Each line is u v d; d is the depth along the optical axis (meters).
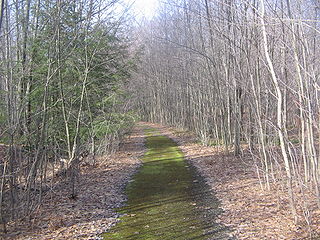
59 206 7.37
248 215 6.23
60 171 9.66
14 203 6.29
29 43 9.64
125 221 6.46
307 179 6.70
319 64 6.46
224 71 13.88
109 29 12.48
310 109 5.25
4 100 7.66
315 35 6.76
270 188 7.86
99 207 7.42
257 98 7.70
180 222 6.25
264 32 5.54
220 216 6.39
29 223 6.16
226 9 10.85
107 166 12.95
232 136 14.95
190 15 16.06
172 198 8.08
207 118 18.02
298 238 4.91
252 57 8.91
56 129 9.27
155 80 39.31
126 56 14.17
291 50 5.85
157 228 5.98
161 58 34.19
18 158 6.74
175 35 24.92
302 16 6.64
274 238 5.02
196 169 11.70
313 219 5.53
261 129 7.52
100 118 12.61
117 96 13.70
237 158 12.48
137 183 10.06
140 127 38.88
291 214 5.91
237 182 9.01
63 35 9.86
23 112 7.66
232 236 5.32
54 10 8.84
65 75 10.62
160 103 41.16
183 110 30.28
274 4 7.70
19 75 8.48
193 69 21.98
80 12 10.56
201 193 8.36
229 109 13.62
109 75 13.14
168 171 11.81
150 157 15.47
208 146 17.09
